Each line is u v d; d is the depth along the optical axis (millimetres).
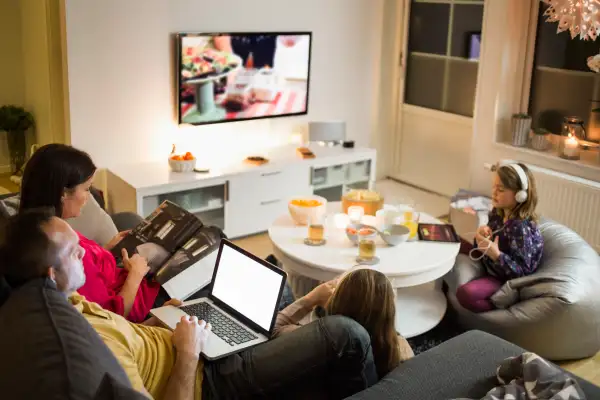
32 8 4789
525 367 1990
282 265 3727
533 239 3445
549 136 4875
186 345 2002
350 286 2252
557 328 3203
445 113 5582
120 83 4516
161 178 4402
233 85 4930
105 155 4594
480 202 4809
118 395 1127
